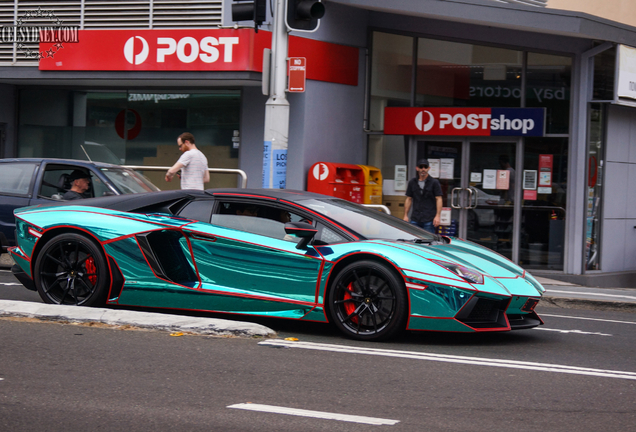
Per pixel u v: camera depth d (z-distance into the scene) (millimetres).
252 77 12141
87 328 5910
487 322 5824
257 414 3883
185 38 12281
